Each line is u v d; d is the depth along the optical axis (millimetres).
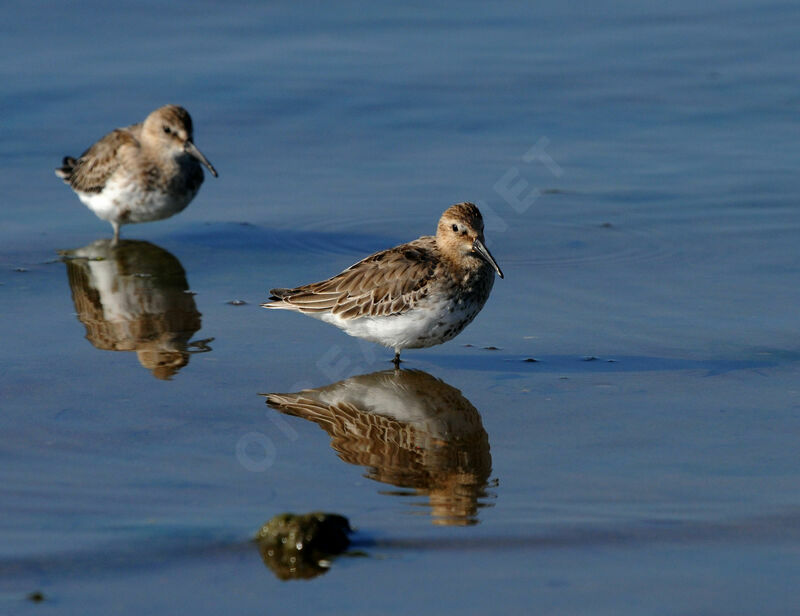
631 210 18875
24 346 14336
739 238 17672
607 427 12156
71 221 19500
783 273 16328
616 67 24141
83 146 21188
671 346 14180
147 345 14453
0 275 17016
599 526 10188
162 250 18266
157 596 9117
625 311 15305
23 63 23641
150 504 10570
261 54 24562
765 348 14023
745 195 19172
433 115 22359
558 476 11148
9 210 19578
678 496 10711
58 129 21656
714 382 13156
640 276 16500
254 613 8883
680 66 24125
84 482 10961
